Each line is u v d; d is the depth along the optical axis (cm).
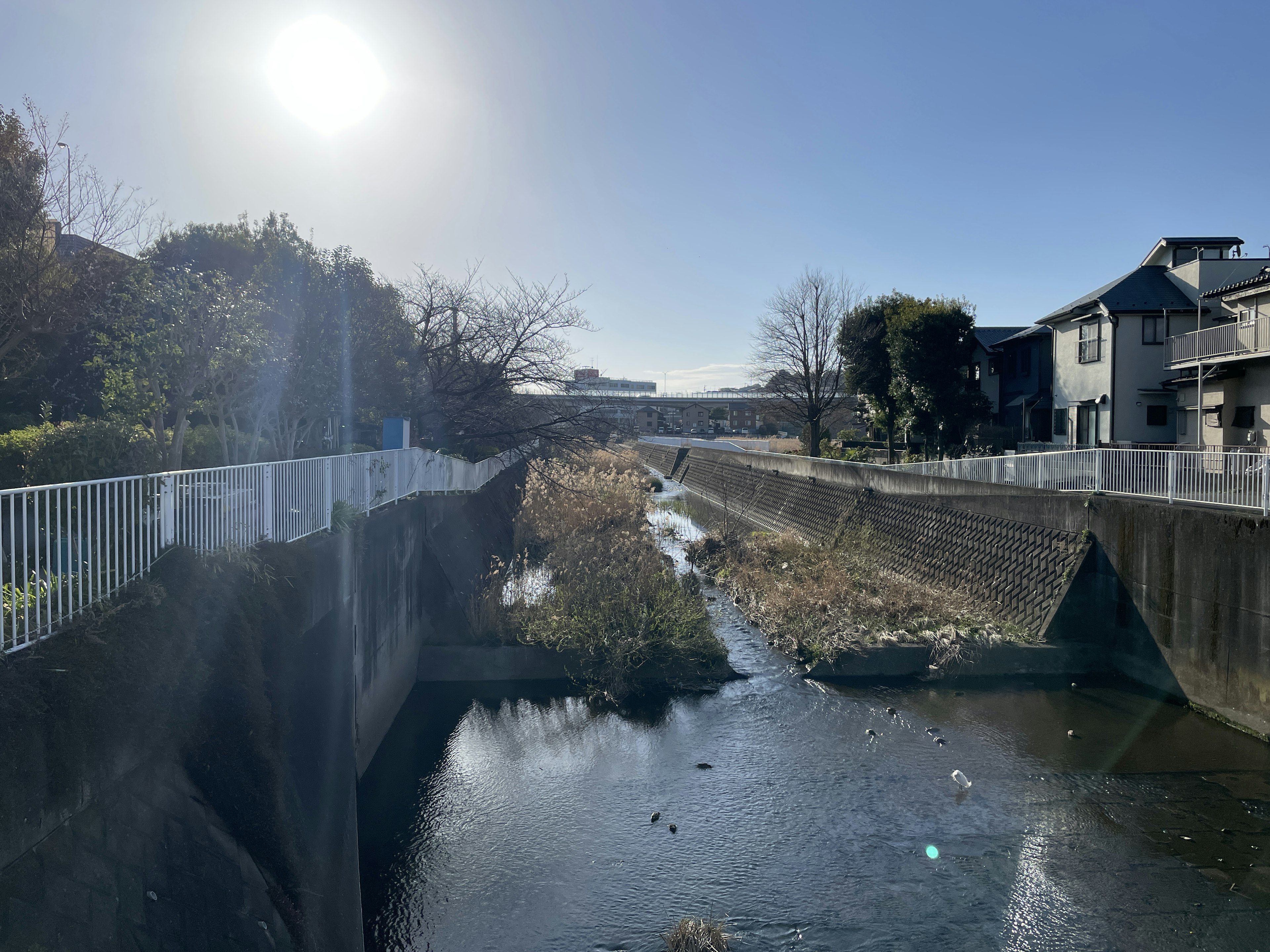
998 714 1030
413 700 1069
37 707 281
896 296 3484
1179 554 1064
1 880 253
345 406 1198
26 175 784
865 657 1180
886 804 794
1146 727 984
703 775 857
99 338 729
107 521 388
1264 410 1916
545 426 1930
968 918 617
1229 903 634
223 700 416
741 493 3175
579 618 1194
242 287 858
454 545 1401
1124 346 2309
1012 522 1433
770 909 628
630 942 589
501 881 663
